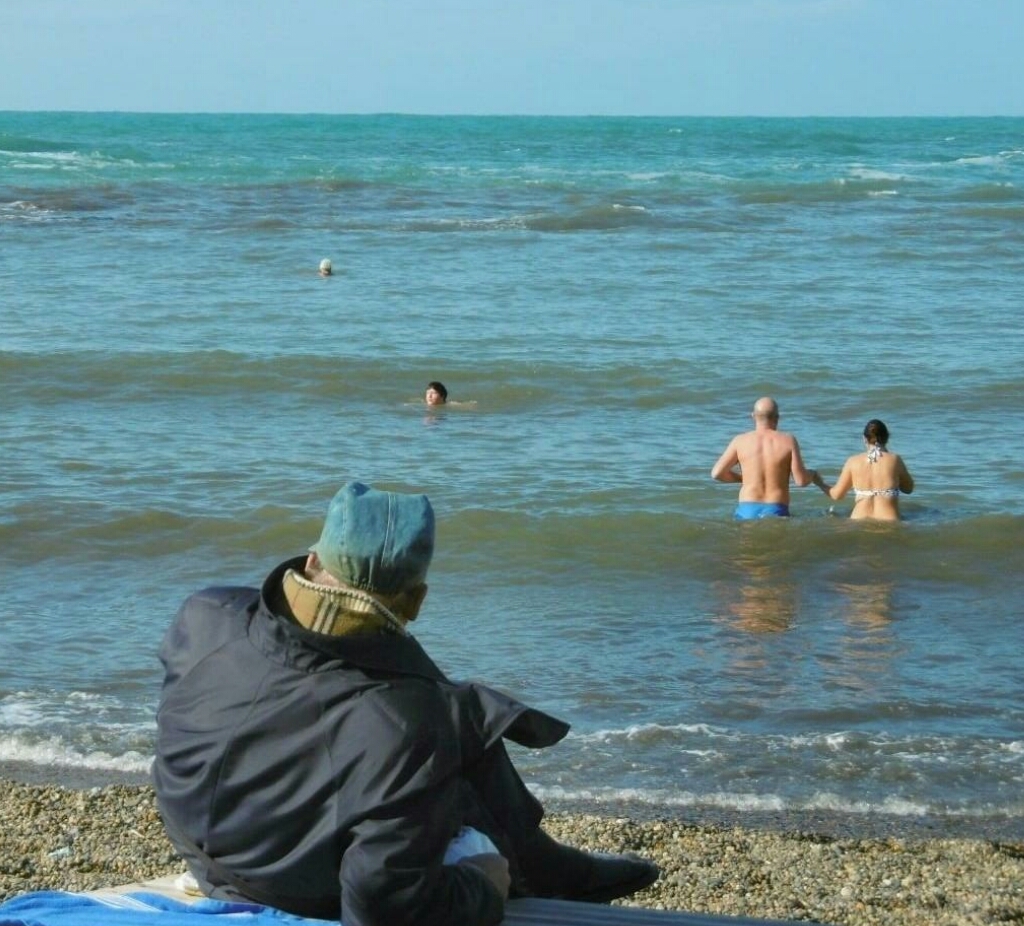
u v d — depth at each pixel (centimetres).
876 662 930
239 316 2456
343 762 278
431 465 1470
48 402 1759
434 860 277
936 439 1623
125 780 721
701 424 1698
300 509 1268
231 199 4762
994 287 2934
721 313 2556
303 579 294
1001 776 746
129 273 2977
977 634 994
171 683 302
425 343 2205
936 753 776
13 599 1038
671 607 1048
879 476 1271
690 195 5306
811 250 3584
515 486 1380
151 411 1725
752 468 1277
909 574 1138
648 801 709
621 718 827
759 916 573
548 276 3034
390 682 285
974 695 872
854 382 1920
